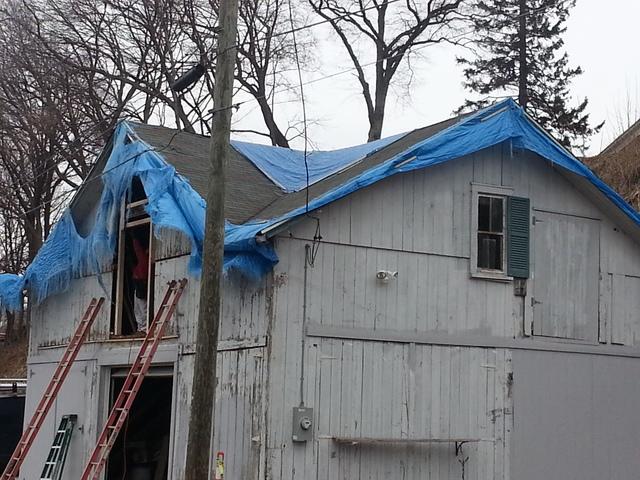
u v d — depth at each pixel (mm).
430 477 13711
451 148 14219
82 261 18219
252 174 16734
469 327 14422
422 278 14109
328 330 13180
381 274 13633
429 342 14008
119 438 16828
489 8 35562
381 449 13375
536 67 39781
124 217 16766
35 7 32031
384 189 13969
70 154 32406
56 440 17406
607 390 15609
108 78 32219
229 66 11734
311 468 12805
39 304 19797
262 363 12750
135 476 16703
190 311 14625
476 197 14789
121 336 16594
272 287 12828
